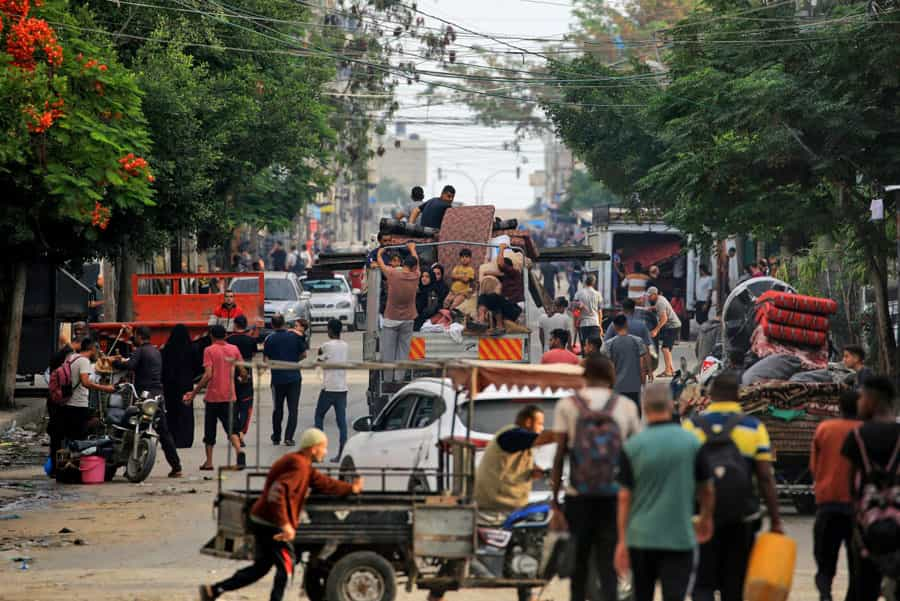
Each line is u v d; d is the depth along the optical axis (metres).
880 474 25.59
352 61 114.31
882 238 70.94
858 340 80.62
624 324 53.94
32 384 88.94
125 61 90.50
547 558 25.83
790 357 49.69
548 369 30.33
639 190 83.38
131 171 58.84
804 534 39.81
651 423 23.59
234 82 100.88
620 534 23.38
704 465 23.48
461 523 28.36
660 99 76.81
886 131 69.56
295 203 144.00
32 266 82.12
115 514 44.75
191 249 138.88
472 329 63.34
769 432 41.84
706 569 25.47
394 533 28.69
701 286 121.88
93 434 53.62
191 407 59.31
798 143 69.88
